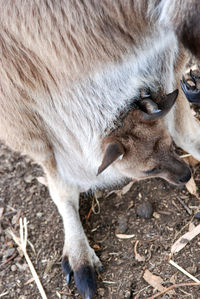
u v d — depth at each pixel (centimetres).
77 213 94
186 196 94
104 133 85
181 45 77
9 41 76
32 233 95
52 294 88
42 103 83
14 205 99
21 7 73
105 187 97
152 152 86
